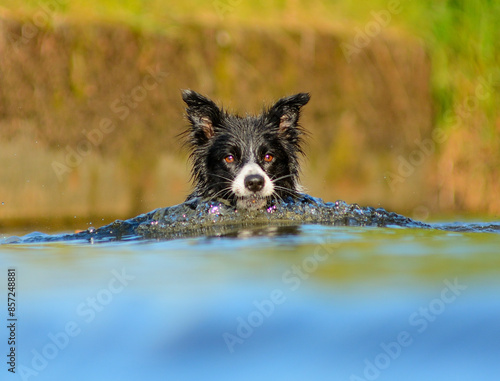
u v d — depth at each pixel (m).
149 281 4.74
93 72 13.85
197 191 8.84
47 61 13.55
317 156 14.88
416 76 15.47
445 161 14.66
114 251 5.92
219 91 14.59
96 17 14.36
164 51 14.40
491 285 4.61
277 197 8.33
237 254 5.48
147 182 13.73
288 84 15.07
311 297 4.41
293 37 15.36
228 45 14.88
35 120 13.25
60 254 5.87
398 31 16.06
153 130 14.00
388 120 15.35
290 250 5.59
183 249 5.80
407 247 5.78
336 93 15.30
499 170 14.27
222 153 8.45
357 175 15.04
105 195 13.45
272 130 8.66
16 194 12.78
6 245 6.53
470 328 3.99
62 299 4.47
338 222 7.29
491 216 11.57
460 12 15.70
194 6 16.02
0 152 12.82
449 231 6.81
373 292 4.48
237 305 4.28
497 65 14.88
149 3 15.58
